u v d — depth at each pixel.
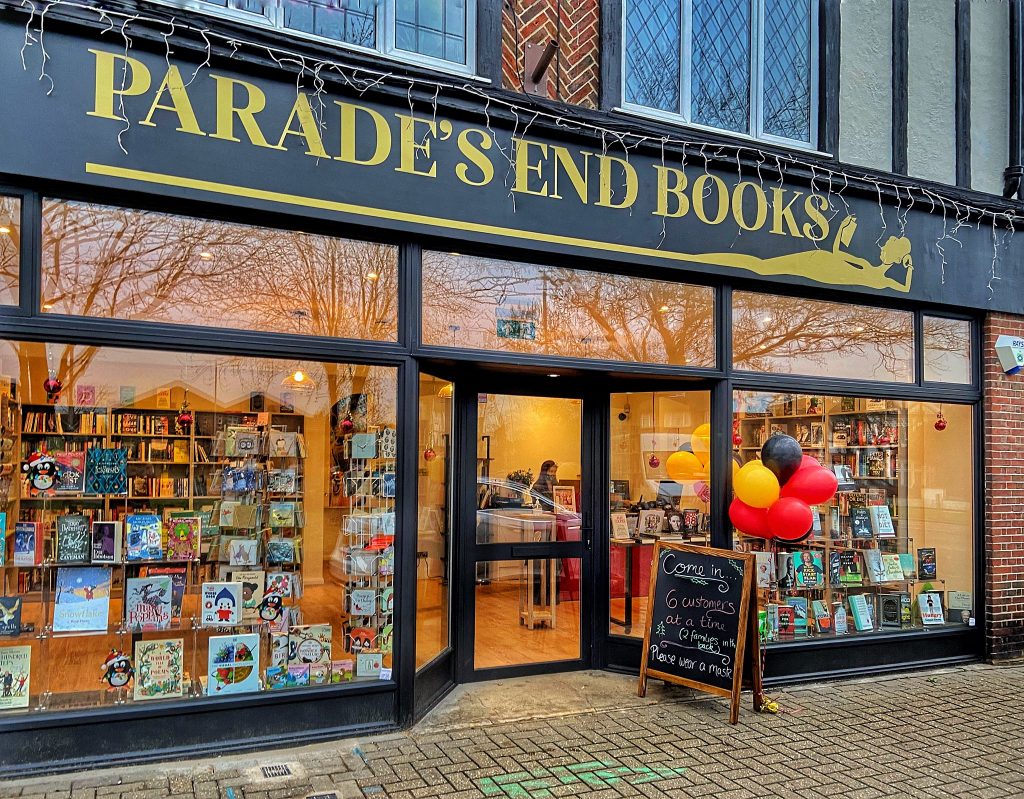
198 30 3.96
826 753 4.21
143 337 4.01
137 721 3.90
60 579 4.16
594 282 5.36
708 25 5.85
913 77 6.57
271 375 4.66
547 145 4.93
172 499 4.50
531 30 5.14
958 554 6.56
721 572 4.91
